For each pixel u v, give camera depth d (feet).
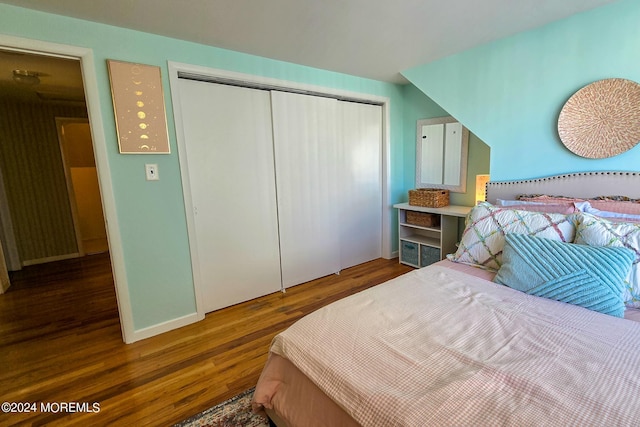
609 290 4.31
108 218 6.63
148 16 6.00
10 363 6.48
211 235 8.31
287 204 9.71
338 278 10.87
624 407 2.56
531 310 4.37
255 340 7.15
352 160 11.28
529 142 7.66
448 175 11.06
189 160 7.73
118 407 5.23
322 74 9.74
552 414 2.52
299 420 3.54
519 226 5.82
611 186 6.45
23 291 10.31
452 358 3.36
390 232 12.62
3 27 5.40
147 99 6.79
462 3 5.97
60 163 13.53
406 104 12.05
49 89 10.57
